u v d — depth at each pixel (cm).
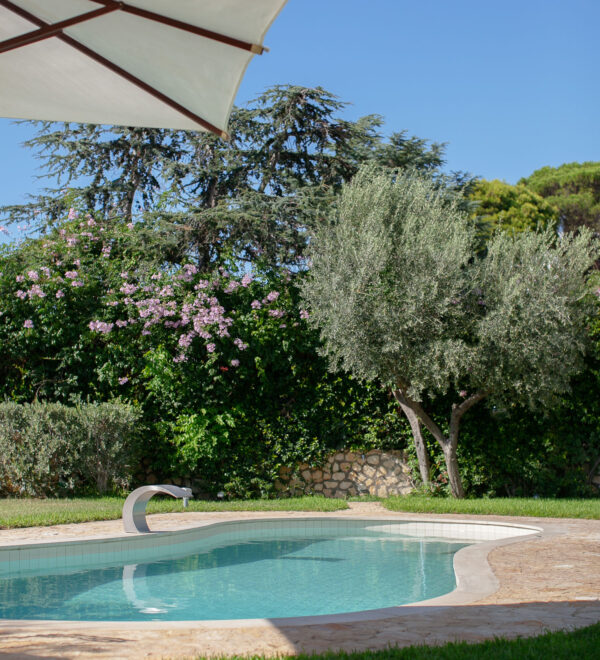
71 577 657
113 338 1364
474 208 1752
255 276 1424
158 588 610
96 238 1453
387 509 1157
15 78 300
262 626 363
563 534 784
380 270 1148
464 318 1177
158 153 1870
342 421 1389
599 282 1278
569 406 1313
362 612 396
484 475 1334
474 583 491
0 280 1348
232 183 1770
